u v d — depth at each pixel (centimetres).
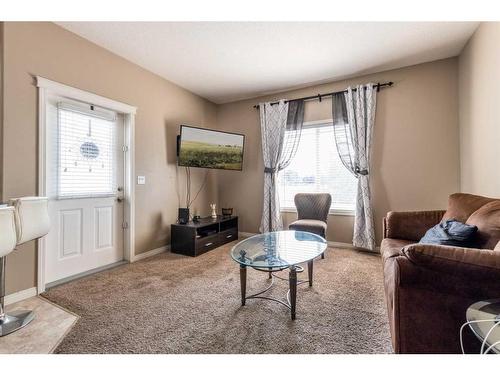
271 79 364
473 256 107
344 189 372
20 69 210
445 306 112
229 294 215
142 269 279
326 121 376
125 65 303
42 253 222
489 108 219
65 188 254
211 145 379
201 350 143
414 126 319
